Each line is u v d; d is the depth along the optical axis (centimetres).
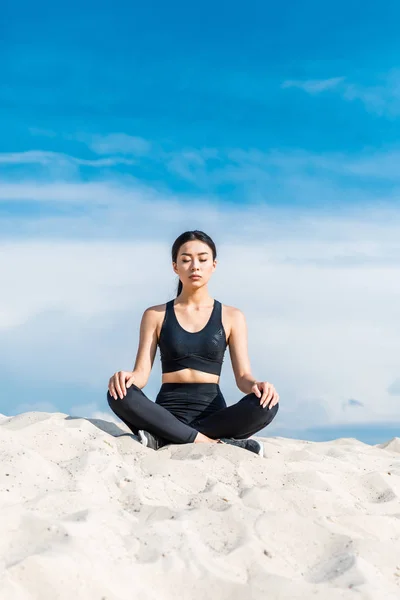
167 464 389
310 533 297
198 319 492
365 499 380
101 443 416
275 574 257
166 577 249
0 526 261
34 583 230
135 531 279
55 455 391
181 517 297
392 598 247
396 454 549
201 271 484
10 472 330
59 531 260
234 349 496
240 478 380
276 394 461
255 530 293
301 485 380
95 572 239
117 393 454
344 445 596
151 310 504
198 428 472
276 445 518
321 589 248
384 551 287
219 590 246
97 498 315
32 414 481
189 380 485
